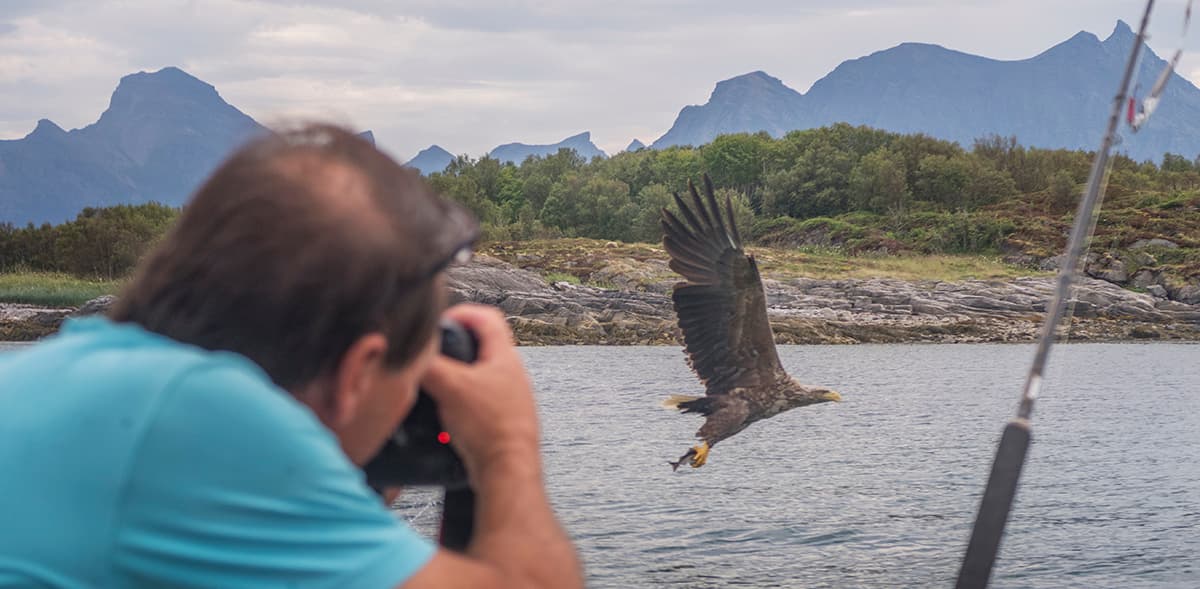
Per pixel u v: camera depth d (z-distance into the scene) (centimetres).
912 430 3125
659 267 8406
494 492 172
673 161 15562
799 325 7194
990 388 4369
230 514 139
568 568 169
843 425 3250
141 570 137
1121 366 5634
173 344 150
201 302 148
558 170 16000
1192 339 7638
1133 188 12481
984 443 2828
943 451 2694
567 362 5456
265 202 148
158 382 141
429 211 159
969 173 13050
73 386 144
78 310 6419
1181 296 8156
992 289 8106
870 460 2545
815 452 2681
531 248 9294
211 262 147
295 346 150
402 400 164
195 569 138
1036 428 3181
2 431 143
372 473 183
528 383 185
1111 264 8469
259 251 147
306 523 144
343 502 149
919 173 13288
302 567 143
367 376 157
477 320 188
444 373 174
